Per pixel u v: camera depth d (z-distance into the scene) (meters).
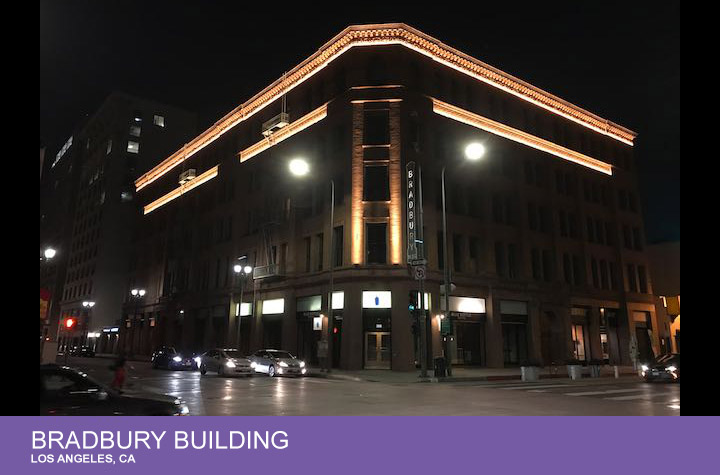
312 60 39.91
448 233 35.19
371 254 32.66
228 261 47.69
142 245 69.12
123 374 13.11
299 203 38.25
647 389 19.08
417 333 25.27
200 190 55.06
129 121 88.00
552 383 22.92
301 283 36.50
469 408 13.08
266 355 28.11
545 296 39.75
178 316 54.59
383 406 13.48
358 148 33.59
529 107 43.97
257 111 47.00
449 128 36.69
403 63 35.00
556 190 44.28
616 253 47.66
